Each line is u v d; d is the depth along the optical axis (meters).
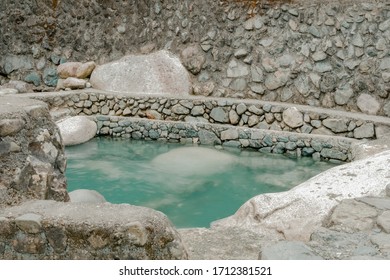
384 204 2.74
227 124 7.01
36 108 2.68
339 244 2.24
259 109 6.85
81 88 7.87
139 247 2.06
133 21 8.15
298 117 6.60
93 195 4.41
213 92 7.60
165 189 5.62
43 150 2.68
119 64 7.97
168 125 7.12
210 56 7.65
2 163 2.48
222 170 6.09
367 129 6.17
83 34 8.29
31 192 2.56
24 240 2.18
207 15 7.65
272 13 7.23
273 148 6.58
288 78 7.13
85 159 6.51
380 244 2.22
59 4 8.24
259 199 3.81
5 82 8.35
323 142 6.24
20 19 8.27
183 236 3.21
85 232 2.09
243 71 7.42
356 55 6.71
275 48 7.21
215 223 3.95
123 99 7.41
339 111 6.62
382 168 3.92
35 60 8.30
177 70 7.74
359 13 6.70
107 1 8.19
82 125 7.04
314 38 6.97
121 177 5.94
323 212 3.48
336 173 4.02
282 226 3.49
